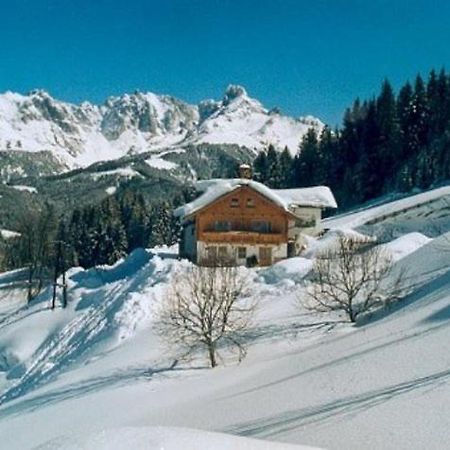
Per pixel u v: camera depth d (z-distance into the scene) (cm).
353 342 2336
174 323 2809
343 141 10519
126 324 3688
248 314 3216
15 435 2286
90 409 2344
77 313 4447
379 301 2866
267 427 1625
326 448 1391
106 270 5731
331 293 3084
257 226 5594
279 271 4038
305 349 2495
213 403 2017
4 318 5097
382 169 9781
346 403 1658
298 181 10681
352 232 5591
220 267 3747
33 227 7306
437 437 1330
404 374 1780
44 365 3869
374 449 1345
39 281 6141
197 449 1097
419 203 7256
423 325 2214
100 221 9825
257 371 2366
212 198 5538
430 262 3144
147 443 1093
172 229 10100
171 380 2512
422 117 10000
